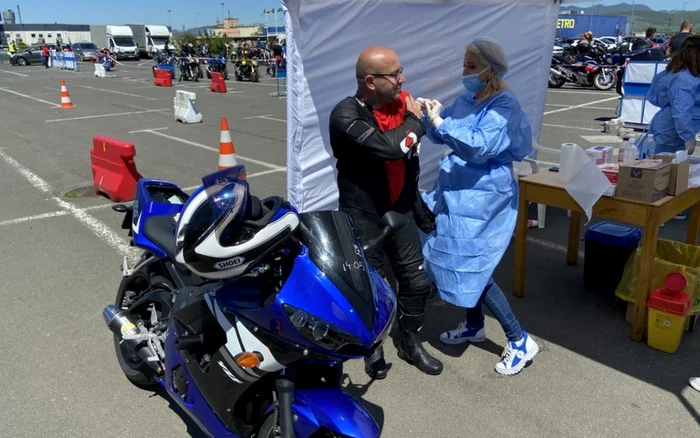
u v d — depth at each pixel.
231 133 12.17
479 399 3.31
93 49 47.56
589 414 3.15
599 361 3.64
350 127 2.96
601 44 31.95
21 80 28.69
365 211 3.22
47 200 7.21
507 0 5.21
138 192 3.45
